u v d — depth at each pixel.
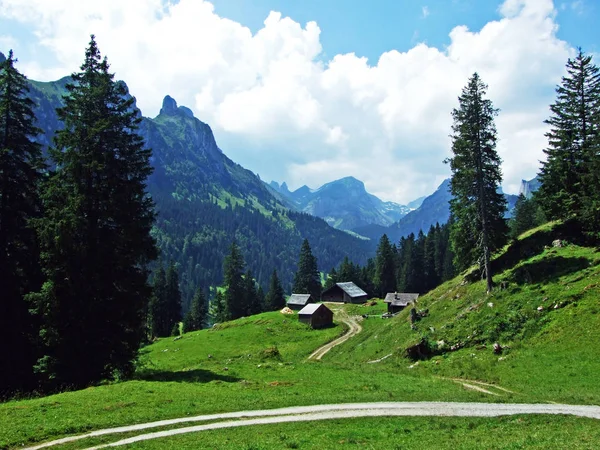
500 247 46.81
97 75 32.12
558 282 39.84
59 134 30.48
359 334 71.75
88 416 19.92
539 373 29.44
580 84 48.72
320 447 15.66
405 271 127.62
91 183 30.56
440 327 43.62
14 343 29.23
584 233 45.50
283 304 129.88
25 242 30.48
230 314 112.50
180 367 59.75
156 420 19.81
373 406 22.33
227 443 16.48
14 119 31.05
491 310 40.97
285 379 31.00
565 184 48.22
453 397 24.27
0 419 19.14
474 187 46.09
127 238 30.86
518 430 17.58
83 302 28.45
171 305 115.25
